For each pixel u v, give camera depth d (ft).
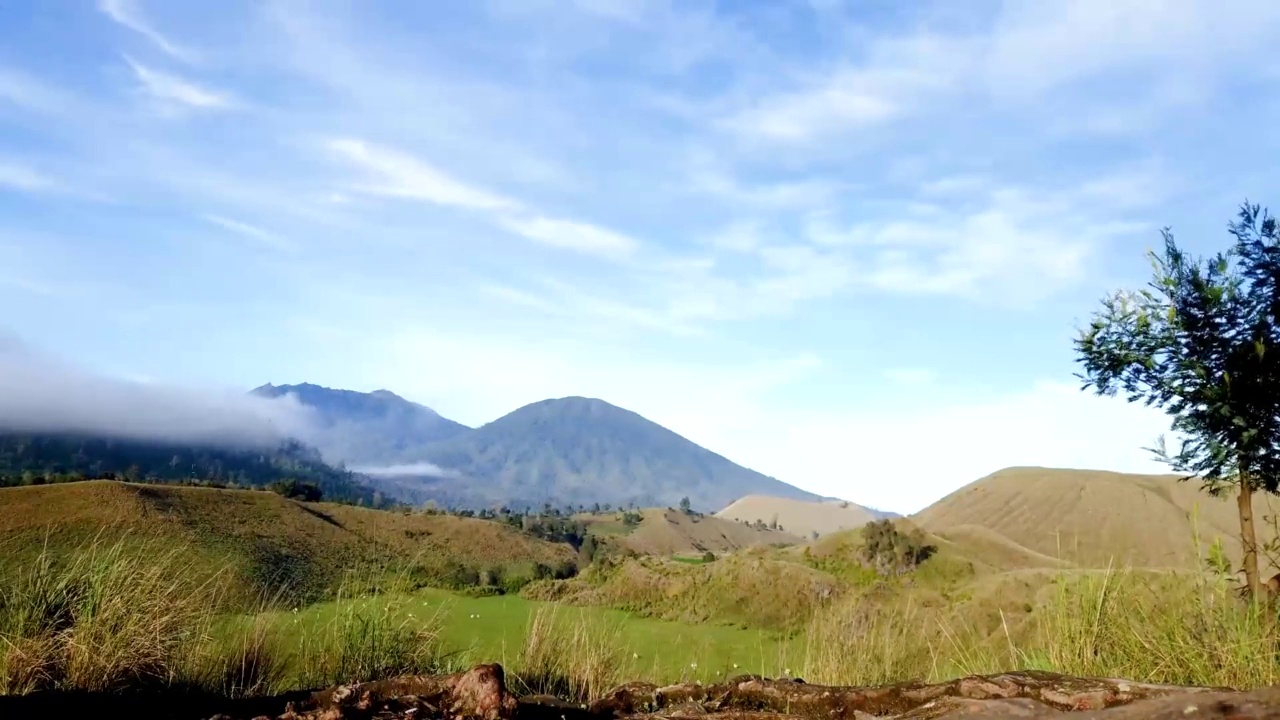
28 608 17.67
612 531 509.35
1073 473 291.17
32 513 142.51
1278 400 21.26
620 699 14.33
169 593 19.97
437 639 22.27
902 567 110.32
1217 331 22.53
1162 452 23.21
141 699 13.69
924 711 11.94
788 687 14.11
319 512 218.79
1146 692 11.88
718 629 33.06
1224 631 16.22
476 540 231.50
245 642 20.26
